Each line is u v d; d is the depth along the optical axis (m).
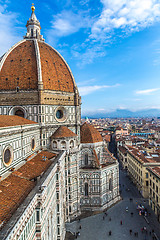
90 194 72.25
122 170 126.56
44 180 33.09
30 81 63.38
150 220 65.69
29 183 33.06
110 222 64.06
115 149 179.12
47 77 66.62
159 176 65.75
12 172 37.03
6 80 64.19
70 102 73.56
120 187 96.81
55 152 60.09
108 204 75.06
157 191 68.56
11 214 22.73
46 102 64.56
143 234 57.69
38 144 60.84
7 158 36.88
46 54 72.50
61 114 72.31
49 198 35.69
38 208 28.14
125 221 64.81
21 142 44.34
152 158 93.62
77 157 67.50
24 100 63.16
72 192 66.25
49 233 35.22
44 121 63.69
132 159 105.94
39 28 83.06
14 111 64.50
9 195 27.50
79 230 59.47
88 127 83.50
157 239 55.06
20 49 70.38
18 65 66.00
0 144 33.03
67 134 65.00
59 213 46.66
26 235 23.69
